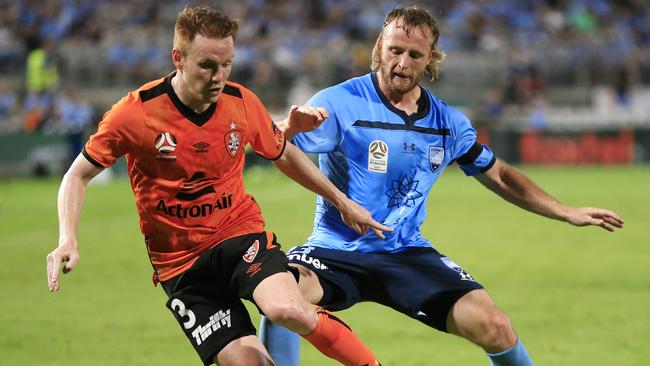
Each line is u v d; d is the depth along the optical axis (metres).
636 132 97.44
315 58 109.88
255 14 118.62
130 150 16.44
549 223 56.00
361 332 28.53
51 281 15.13
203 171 16.61
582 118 105.94
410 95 19.23
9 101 106.25
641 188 73.62
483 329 17.64
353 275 18.84
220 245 16.97
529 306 32.34
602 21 122.00
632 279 37.56
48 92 101.19
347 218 17.95
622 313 31.09
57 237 48.59
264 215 57.75
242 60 108.00
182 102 16.28
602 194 69.19
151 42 114.94
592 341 27.17
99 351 25.80
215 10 15.87
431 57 19.12
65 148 87.12
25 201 66.38
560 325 29.34
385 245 19.00
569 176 85.56
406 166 19.06
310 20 118.44
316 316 16.27
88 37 115.94
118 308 31.69
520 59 107.81
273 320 16.02
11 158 86.62
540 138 97.69
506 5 121.19
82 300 32.97
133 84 110.00
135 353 25.61
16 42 116.31
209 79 15.73
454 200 69.31
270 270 16.50
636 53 114.00
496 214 60.41
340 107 19.02
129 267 39.88
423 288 18.30
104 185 80.88
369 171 19.00
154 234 17.05
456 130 19.42
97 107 103.31
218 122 16.53
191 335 16.66
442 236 50.31
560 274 38.75
